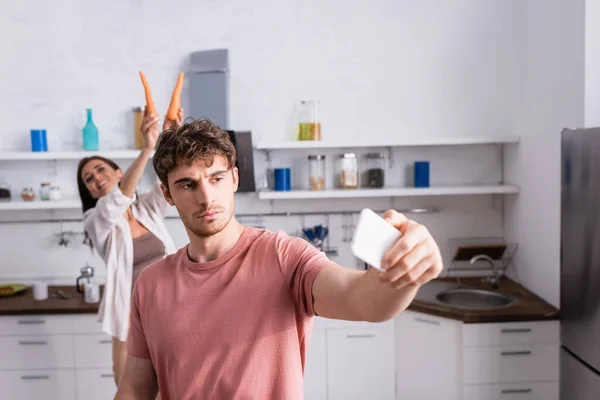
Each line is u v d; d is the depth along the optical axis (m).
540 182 3.19
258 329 1.29
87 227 2.79
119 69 3.61
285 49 3.61
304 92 3.63
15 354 3.22
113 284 2.73
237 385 1.28
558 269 3.01
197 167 1.28
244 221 3.74
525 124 3.40
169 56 3.60
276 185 3.51
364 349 3.26
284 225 3.75
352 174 3.54
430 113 3.66
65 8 3.56
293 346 1.30
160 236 2.83
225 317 1.30
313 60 3.62
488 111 3.65
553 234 3.05
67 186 3.68
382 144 3.41
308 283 1.26
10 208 3.38
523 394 2.99
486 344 2.96
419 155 3.71
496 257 3.59
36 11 3.56
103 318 2.73
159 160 1.31
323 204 3.75
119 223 2.74
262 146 3.40
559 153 2.96
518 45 3.54
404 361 3.23
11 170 3.65
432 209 3.73
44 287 3.38
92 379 3.24
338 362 3.26
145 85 2.57
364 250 0.79
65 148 3.63
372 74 3.64
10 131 3.61
